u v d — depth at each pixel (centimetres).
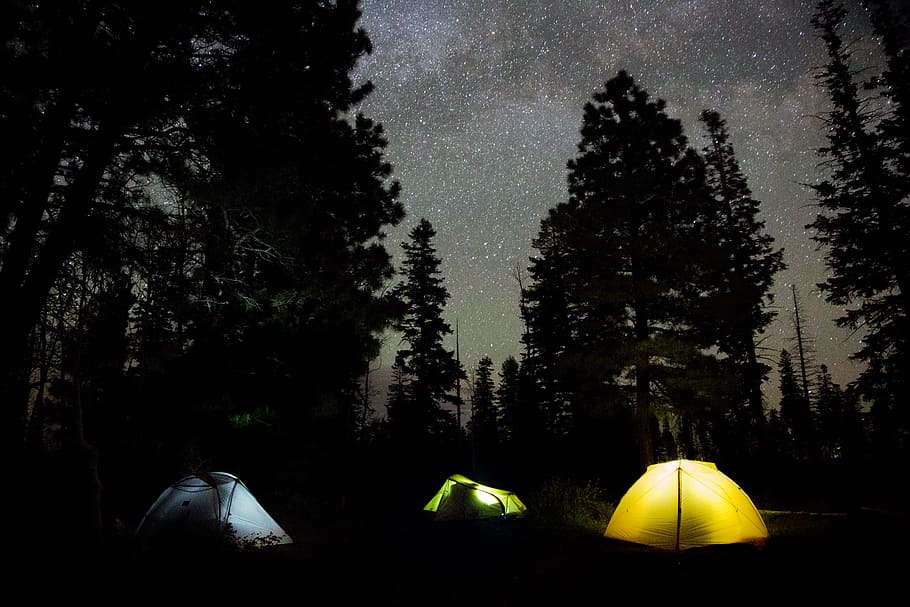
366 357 1817
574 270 2027
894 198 1919
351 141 1325
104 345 1187
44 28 901
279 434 1669
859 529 975
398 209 1455
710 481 1128
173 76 977
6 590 577
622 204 1920
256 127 1088
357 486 2103
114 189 1052
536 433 3222
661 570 880
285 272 1384
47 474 831
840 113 2012
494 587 802
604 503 1664
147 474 1450
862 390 1925
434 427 3500
